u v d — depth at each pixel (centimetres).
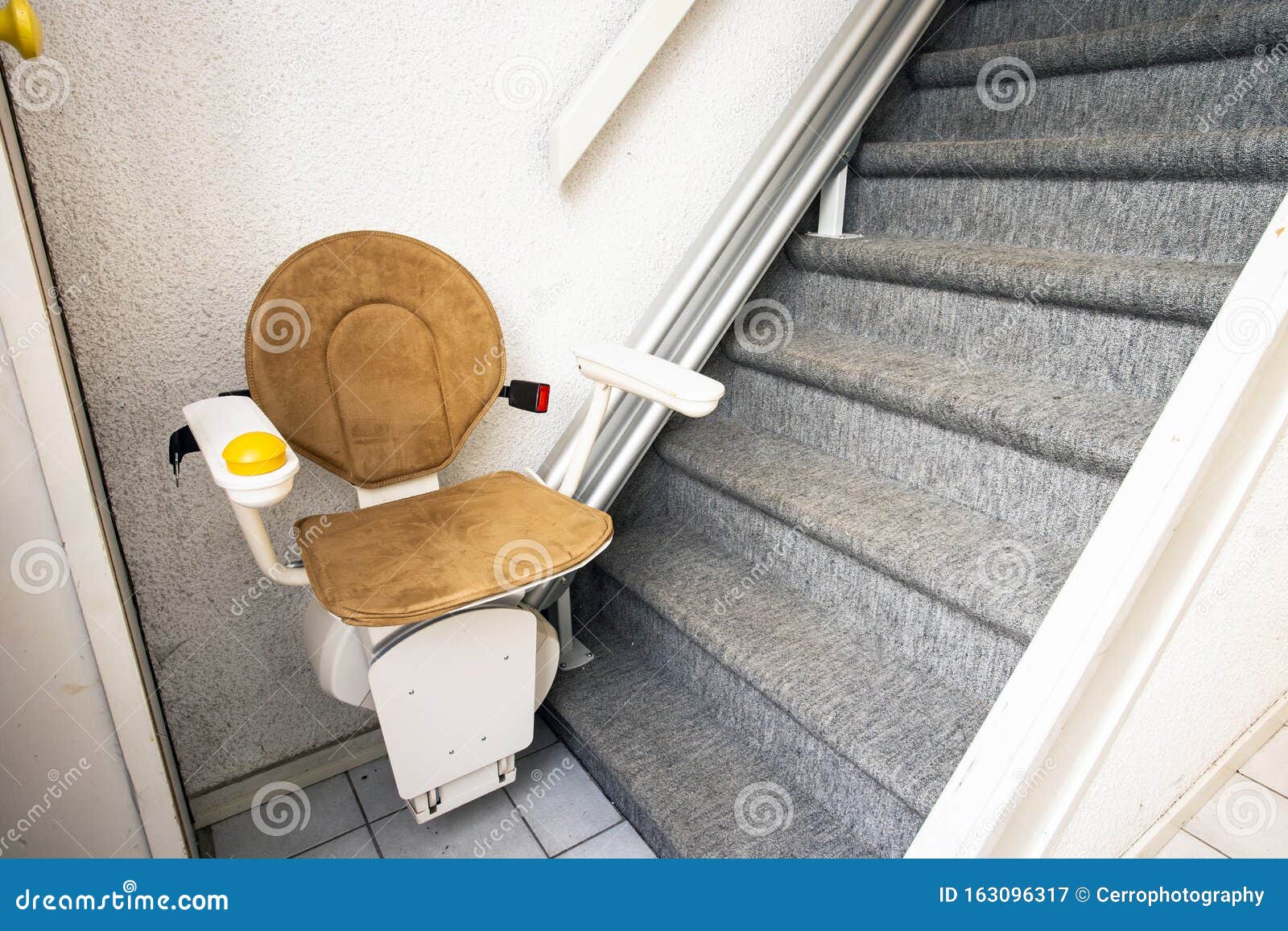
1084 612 91
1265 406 95
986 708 124
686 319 168
